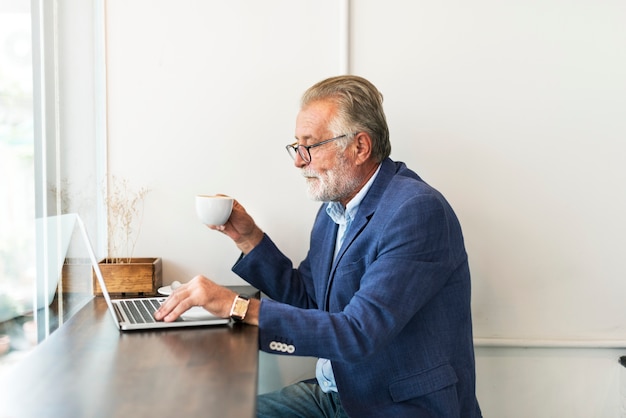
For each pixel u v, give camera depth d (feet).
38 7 4.10
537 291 5.74
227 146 5.48
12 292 3.59
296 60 5.44
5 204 3.49
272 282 4.99
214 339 3.43
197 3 5.37
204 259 5.55
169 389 2.61
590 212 5.69
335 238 4.75
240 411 2.35
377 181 4.38
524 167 5.63
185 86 5.41
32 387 2.63
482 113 5.57
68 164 4.73
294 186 5.55
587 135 5.62
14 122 3.67
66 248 4.64
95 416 2.29
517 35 5.52
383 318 3.66
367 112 4.33
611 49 5.56
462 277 4.30
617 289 5.76
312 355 3.62
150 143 5.42
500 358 5.80
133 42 5.35
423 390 3.99
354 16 5.44
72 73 4.83
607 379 5.82
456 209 5.65
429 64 5.50
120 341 3.40
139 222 5.47
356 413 4.13
